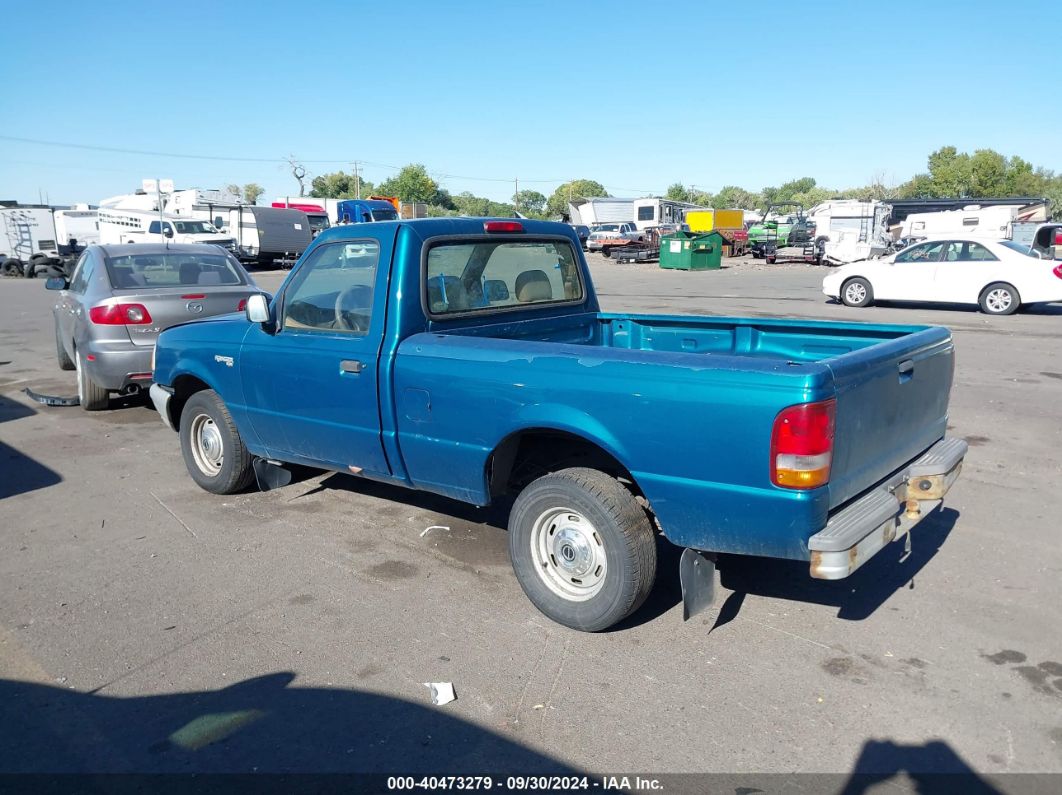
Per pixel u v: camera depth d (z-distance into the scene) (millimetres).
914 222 39469
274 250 33469
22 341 14016
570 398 3703
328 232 4770
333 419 4762
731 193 115562
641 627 3965
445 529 5250
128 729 3211
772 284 25141
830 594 4301
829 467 3223
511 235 5035
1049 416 7898
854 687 3426
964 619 4004
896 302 18422
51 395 9570
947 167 81188
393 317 4383
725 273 31750
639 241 41969
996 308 15984
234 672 3600
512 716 3254
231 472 5727
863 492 3639
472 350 4070
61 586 4484
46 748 3102
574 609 3879
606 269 35031
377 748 3072
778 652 3717
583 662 3650
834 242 35844
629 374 3529
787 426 3152
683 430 3402
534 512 3951
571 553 3896
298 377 4887
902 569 4586
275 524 5363
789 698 3354
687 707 3301
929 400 4152
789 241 41906
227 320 5605
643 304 18312
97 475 6477
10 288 26672
